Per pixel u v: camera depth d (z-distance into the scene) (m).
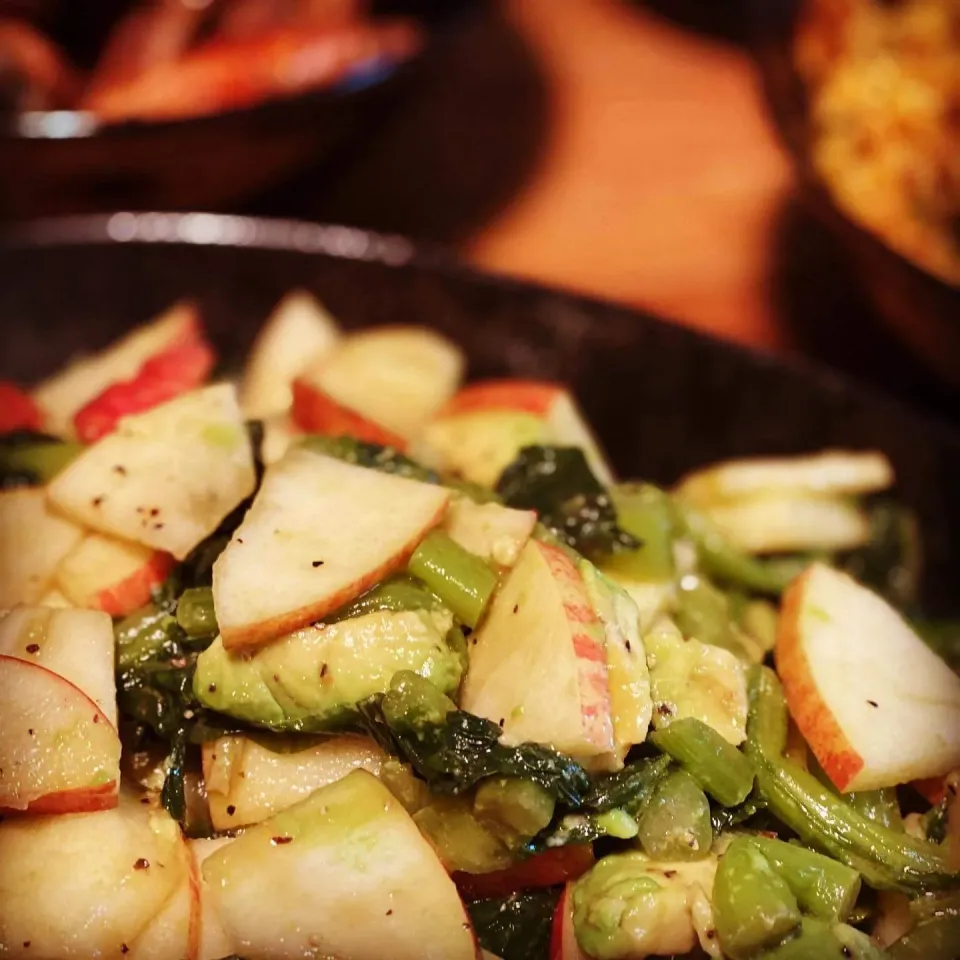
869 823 0.20
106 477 0.21
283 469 0.21
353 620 0.19
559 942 0.19
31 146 0.32
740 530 0.27
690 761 0.19
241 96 0.36
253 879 0.19
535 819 0.18
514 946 0.20
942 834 0.20
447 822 0.19
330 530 0.20
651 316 0.30
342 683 0.19
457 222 0.38
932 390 0.33
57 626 0.20
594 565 0.21
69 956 0.18
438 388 0.28
